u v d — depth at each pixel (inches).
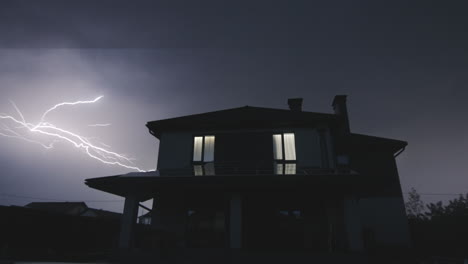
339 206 379.9
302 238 374.3
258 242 379.2
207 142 472.1
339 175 317.1
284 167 427.2
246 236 384.2
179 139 476.7
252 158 445.1
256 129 467.8
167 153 466.9
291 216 388.8
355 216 319.9
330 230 367.6
